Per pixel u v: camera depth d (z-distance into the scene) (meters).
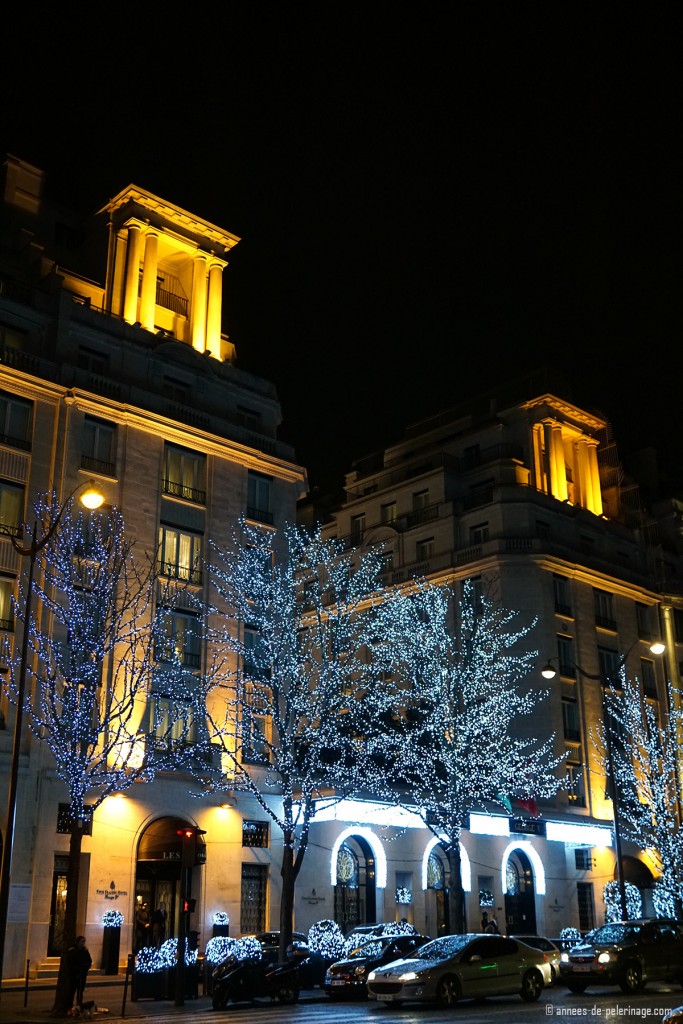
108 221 46.56
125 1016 22.50
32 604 35.88
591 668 57.47
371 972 24.48
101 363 42.12
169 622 40.12
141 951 26.73
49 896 33.69
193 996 26.73
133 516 40.16
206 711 38.16
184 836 26.12
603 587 61.00
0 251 42.50
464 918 41.69
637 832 55.53
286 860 34.22
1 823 33.41
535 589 55.78
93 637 32.88
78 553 37.44
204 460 44.09
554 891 50.97
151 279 46.22
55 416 39.03
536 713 53.41
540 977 24.84
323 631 47.19
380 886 42.53
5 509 36.69
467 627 54.91
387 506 65.38
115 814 36.19
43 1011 23.47
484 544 57.22
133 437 41.19
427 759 44.16
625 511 69.75
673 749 58.72
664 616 65.50
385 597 54.22
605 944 27.17
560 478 63.00
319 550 51.84
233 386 46.69
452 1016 20.47
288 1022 20.03
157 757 37.38
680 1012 13.26
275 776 41.59
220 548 43.06
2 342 39.31
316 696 40.72
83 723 30.19
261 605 41.47
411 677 49.91
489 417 64.12
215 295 48.78
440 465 62.41
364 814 42.22
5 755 34.12
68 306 41.31
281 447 47.62
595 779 55.16
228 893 38.53
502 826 48.28
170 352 44.59
